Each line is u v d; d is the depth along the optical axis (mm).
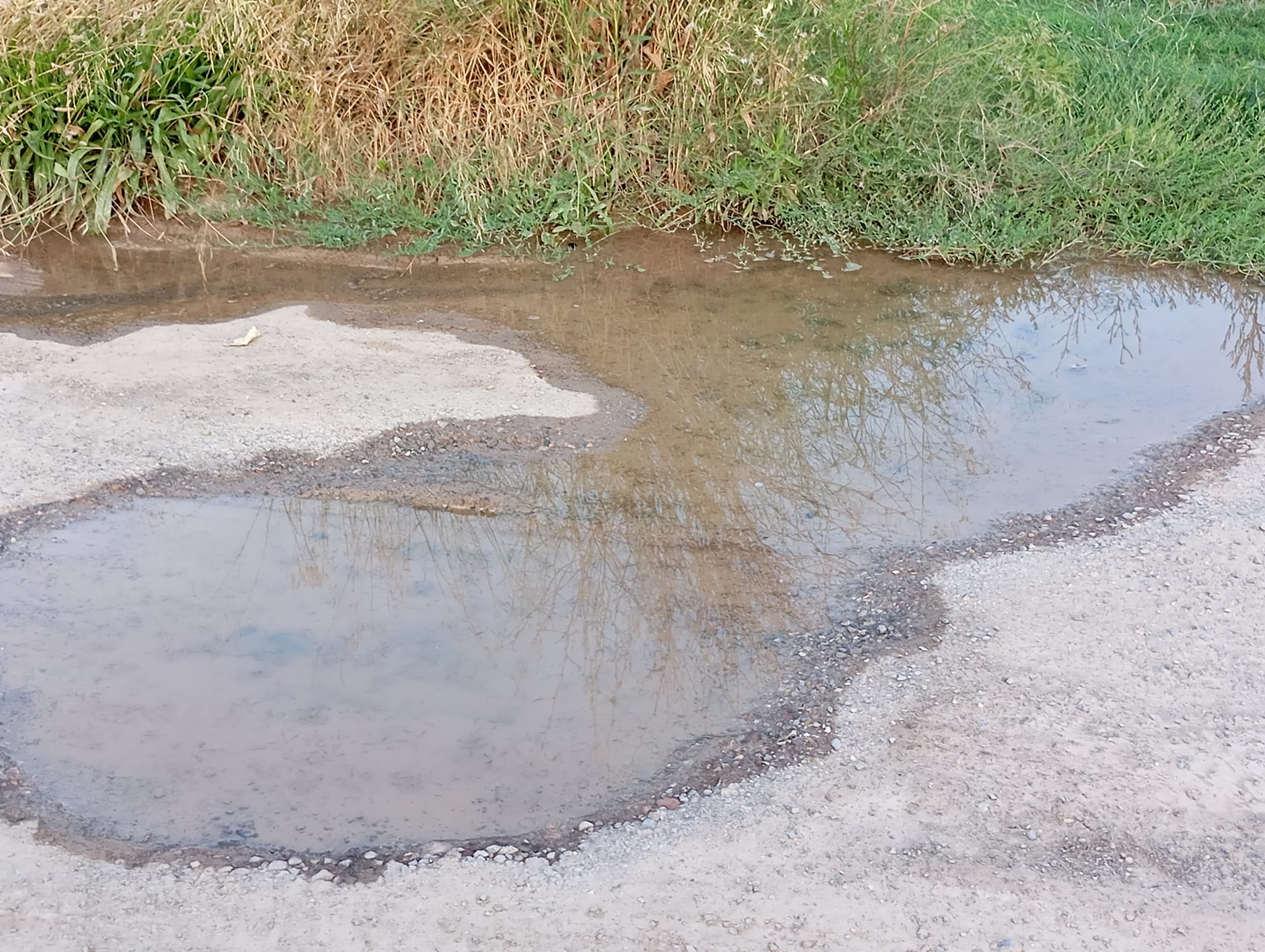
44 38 6438
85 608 3457
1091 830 2795
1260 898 2635
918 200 6500
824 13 6559
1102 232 6441
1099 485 4227
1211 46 8258
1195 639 3436
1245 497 4137
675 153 6480
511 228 6246
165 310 5379
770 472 4297
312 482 4094
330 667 3277
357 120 6496
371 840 2740
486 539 3865
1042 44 7344
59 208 6238
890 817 2826
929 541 3902
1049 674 3293
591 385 4828
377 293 5652
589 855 2715
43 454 4105
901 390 4938
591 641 3418
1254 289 5969
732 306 5629
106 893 2578
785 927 2535
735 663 3342
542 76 6422
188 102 6383
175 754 2961
